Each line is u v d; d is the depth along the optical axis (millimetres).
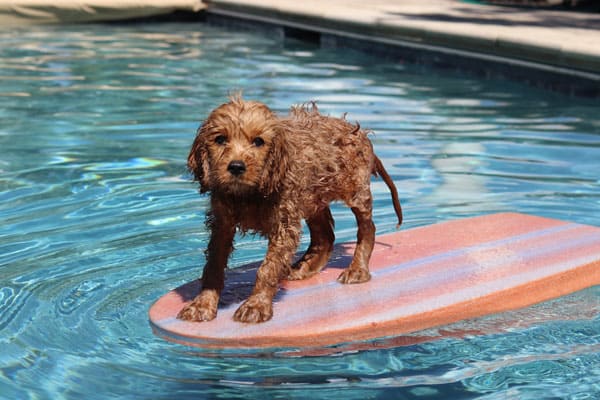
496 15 4418
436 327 1578
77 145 2467
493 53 3521
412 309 1574
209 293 1555
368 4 4781
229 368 1447
